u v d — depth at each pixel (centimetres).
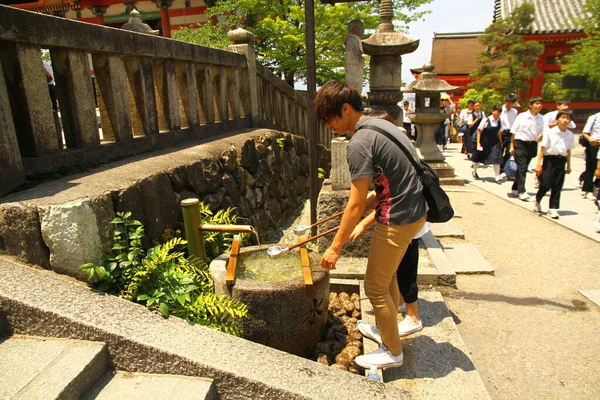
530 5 1953
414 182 248
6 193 260
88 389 205
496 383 288
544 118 753
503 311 381
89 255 244
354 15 1283
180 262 293
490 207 729
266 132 653
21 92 284
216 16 1395
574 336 341
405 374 276
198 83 532
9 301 218
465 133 1327
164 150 430
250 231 318
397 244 252
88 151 336
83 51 331
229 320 279
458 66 3045
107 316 227
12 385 186
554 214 651
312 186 505
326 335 327
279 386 213
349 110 254
